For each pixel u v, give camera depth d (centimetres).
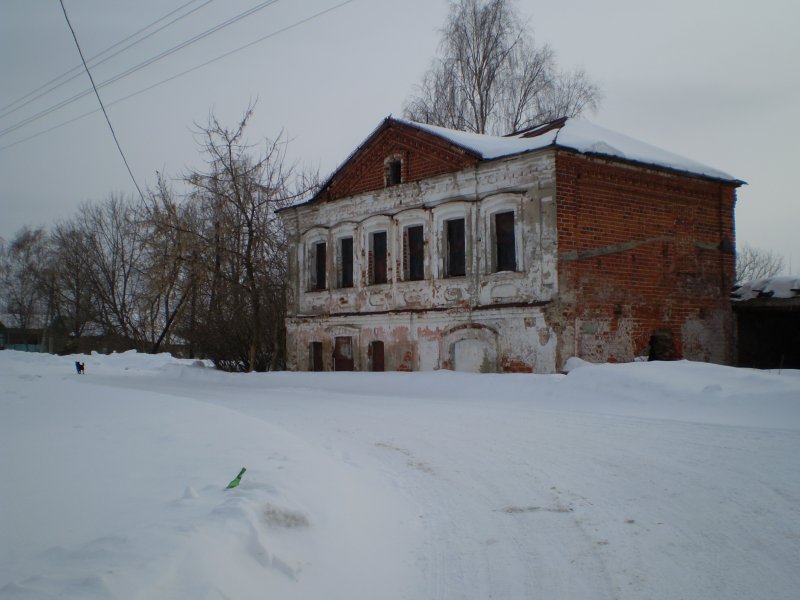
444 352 1909
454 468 762
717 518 532
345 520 553
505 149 1792
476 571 455
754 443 796
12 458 681
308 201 2389
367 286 2186
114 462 664
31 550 402
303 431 1058
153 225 2875
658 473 679
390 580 446
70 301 5131
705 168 1978
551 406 1241
